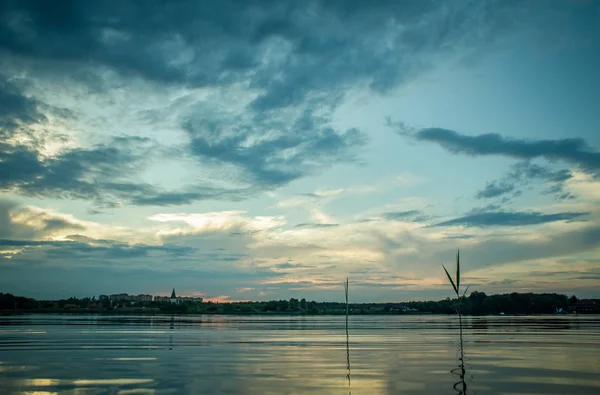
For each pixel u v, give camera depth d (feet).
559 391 76.07
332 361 118.21
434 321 552.00
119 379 87.61
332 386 80.07
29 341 189.06
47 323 404.77
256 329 321.11
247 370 100.32
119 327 330.13
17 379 87.71
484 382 84.38
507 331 277.64
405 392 74.74
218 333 260.83
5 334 238.48
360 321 579.89
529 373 95.81
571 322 460.55
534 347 161.17
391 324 441.27
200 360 120.47
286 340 201.26
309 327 368.07
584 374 94.53
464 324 418.31
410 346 167.02
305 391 75.46
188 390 76.07
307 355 134.10
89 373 95.76
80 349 152.46
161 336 227.20
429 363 113.50
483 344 175.63
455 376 91.71
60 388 77.87
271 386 79.82
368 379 87.66
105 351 145.69
